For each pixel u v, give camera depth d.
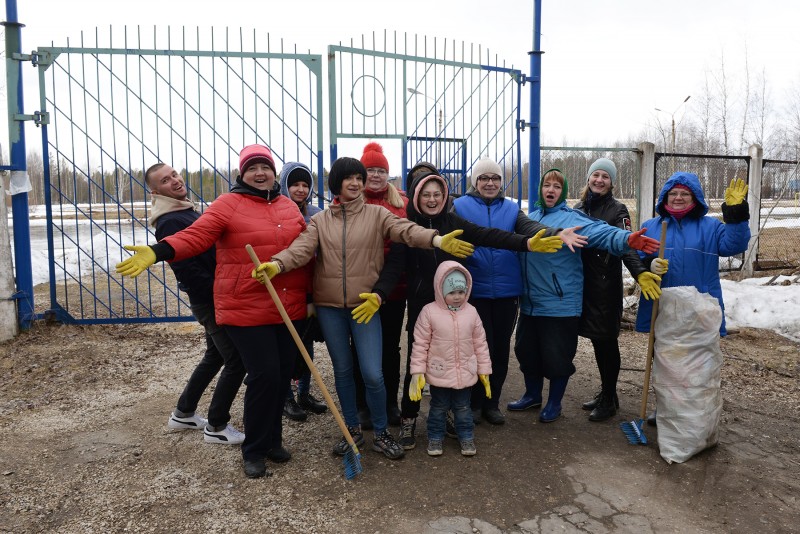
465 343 3.31
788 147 15.48
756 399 4.36
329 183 3.25
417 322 3.35
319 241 3.24
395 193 3.81
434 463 3.29
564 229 3.37
